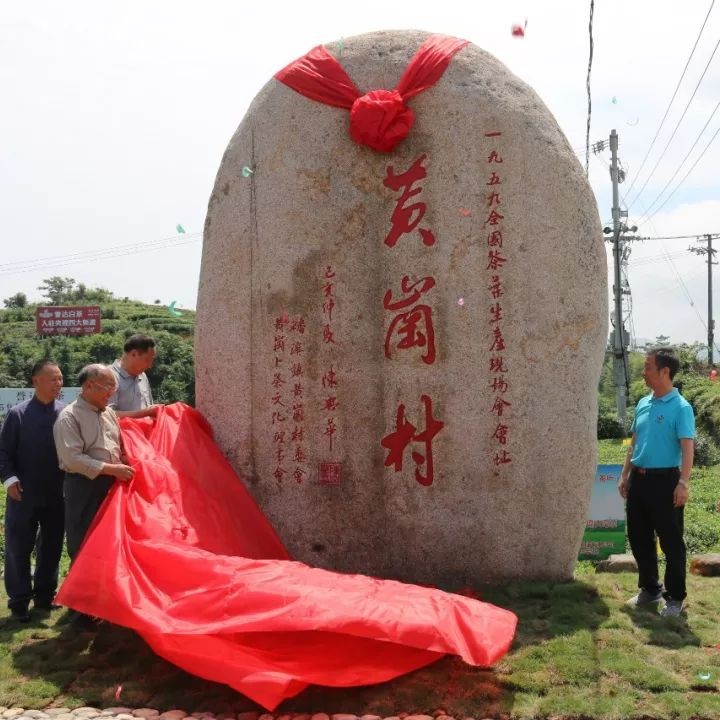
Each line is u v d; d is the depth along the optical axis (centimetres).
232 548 475
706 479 1510
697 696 362
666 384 472
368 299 530
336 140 536
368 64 541
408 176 526
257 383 541
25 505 490
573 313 509
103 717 355
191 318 4503
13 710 366
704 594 512
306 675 357
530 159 511
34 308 4772
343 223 533
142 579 405
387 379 526
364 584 404
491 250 513
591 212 517
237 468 541
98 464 452
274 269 540
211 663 364
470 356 515
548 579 510
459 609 386
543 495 509
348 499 528
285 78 549
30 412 498
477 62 527
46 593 505
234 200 549
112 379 469
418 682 376
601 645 416
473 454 513
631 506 486
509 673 386
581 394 510
